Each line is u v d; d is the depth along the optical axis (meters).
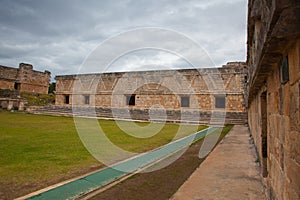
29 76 42.91
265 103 4.95
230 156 6.96
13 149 8.53
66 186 5.02
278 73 2.66
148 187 5.11
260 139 5.31
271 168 3.35
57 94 36.94
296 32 1.62
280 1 1.43
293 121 1.94
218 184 4.44
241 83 25.17
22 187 4.90
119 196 4.59
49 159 7.27
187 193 3.98
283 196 2.47
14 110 32.94
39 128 15.29
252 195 3.90
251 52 5.03
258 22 3.23
